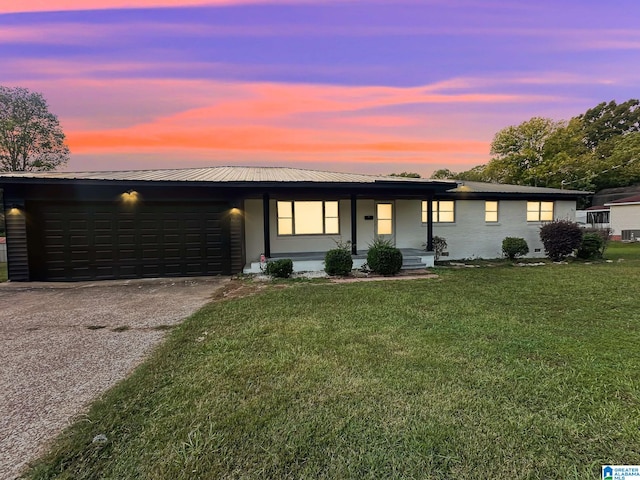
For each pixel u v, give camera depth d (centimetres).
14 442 201
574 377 273
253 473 171
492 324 423
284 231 1072
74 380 285
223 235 920
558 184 2770
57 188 830
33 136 2541
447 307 511
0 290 725
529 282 719
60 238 839
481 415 221
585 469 173
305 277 848
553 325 418
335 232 1104
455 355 322
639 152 2839
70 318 489
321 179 974
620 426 207
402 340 365
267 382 271
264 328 416
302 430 206
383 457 182
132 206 871
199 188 902
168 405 238
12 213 816
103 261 859
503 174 2911
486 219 1245
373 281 770
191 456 184
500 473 170
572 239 1105
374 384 264
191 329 421
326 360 313
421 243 1179
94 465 180
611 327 409
